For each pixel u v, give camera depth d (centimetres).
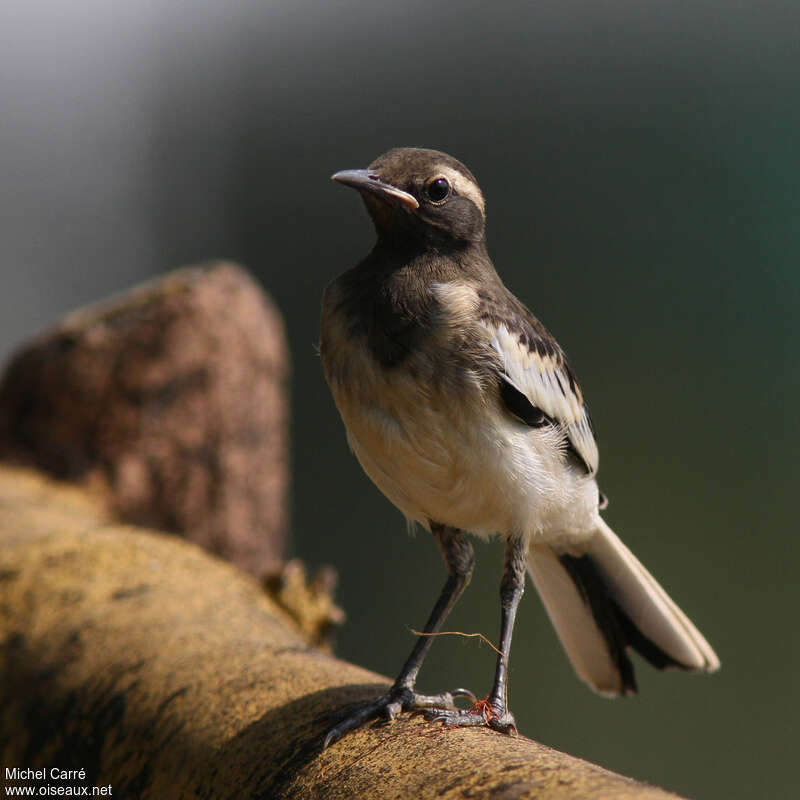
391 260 626
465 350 577
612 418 2094
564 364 656
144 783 544
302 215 2434
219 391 1173
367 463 616
